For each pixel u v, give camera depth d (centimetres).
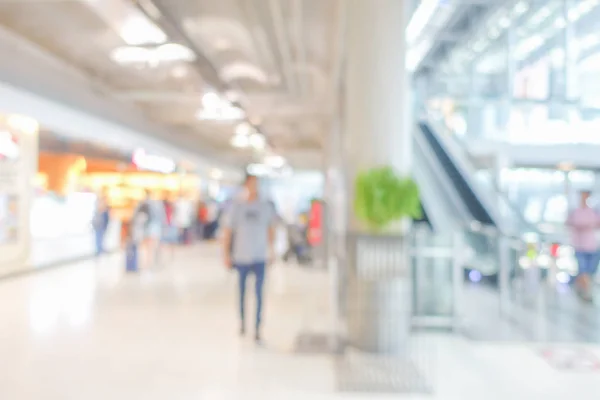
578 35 1233
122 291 935
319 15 847
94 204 1545
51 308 774
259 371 496
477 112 1416
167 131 1877
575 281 866
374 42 570
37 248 1193
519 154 1354
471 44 1391
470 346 586
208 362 522
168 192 1986
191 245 2025
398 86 569
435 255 648
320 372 494
